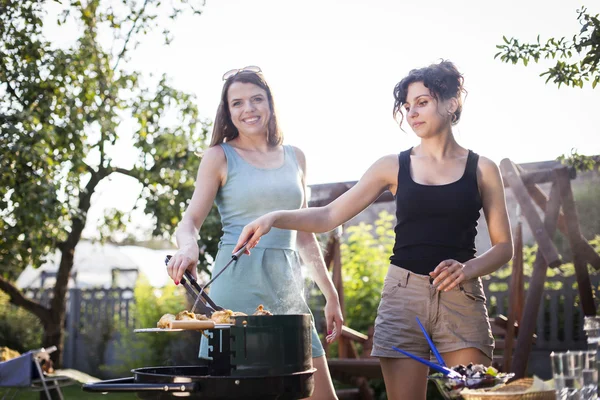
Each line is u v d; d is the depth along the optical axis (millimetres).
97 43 7160
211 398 1767
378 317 2518
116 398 7008
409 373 2416
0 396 6438
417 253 2420
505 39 3234
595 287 5949
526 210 4652
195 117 7527
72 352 11500
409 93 2451
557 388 1540
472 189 2402
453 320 2375
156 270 12648
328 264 5898
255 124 2625
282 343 1831
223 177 2611
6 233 6645
